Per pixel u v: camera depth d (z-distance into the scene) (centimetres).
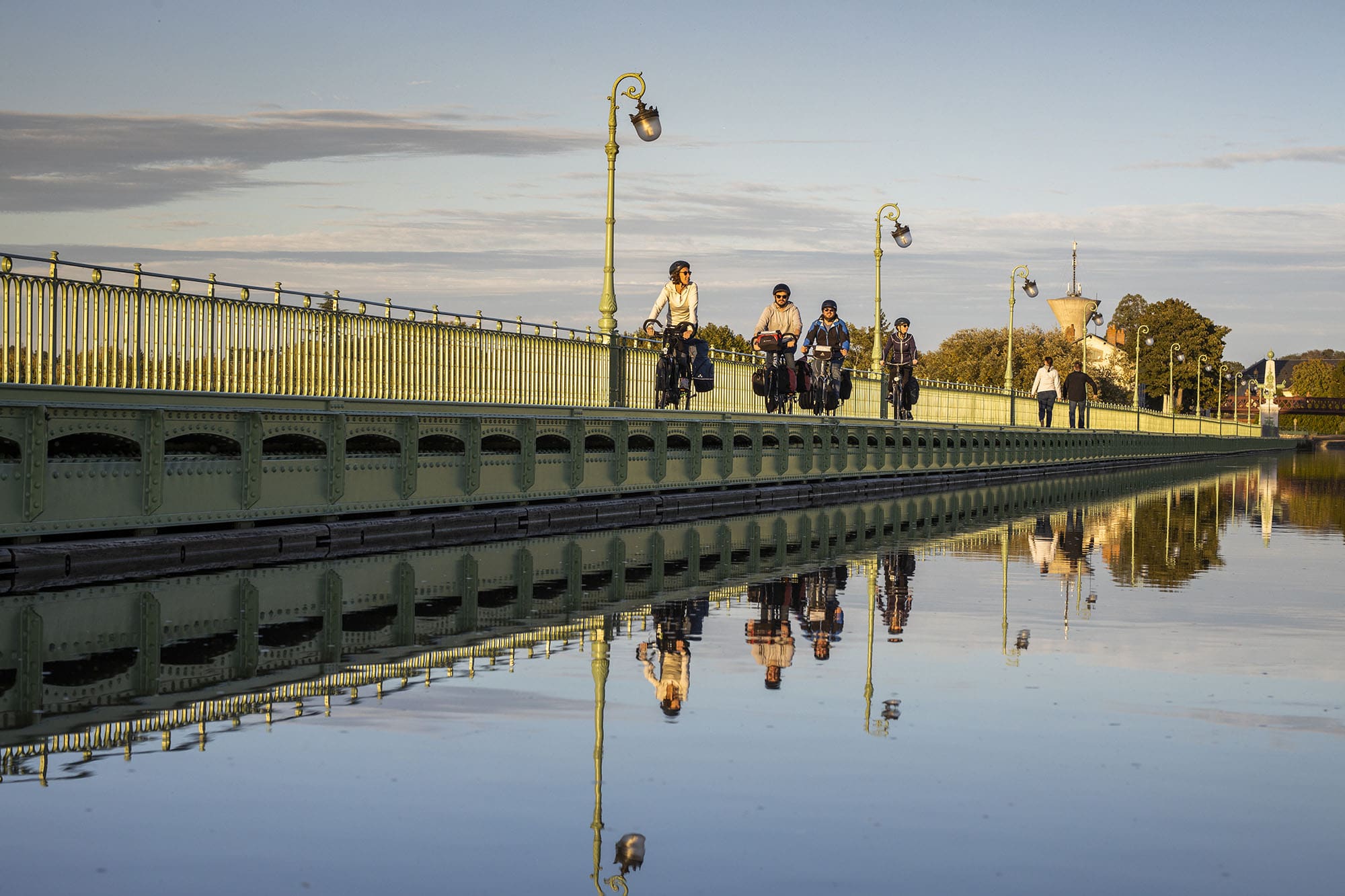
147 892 407
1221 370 14562
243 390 1463
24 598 1047
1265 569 1452
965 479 3966
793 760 577
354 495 1608
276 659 811
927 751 593
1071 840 467
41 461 1196
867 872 430
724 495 2477
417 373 1748
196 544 1353
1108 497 3050
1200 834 474
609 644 893
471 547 1584
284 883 415
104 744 592
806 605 1109
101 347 1284
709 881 421
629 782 536
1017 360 10562
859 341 9312
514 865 434
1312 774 559
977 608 1100
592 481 2103
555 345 2077
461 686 738
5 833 464
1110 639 939
